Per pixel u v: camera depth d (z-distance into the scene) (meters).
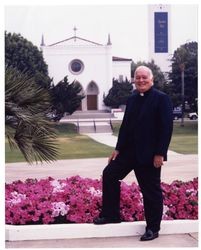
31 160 6.18
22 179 9.27
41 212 5.45
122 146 5.31
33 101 6.19
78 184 6.50
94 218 5.46
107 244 5.04
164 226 5.35
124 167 5.27
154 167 5.10
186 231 5.38
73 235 5.25
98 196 5.78
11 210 5.51
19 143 6.09
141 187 5.19
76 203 5.57
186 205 5.72
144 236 5.13
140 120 5.08
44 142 6.16
